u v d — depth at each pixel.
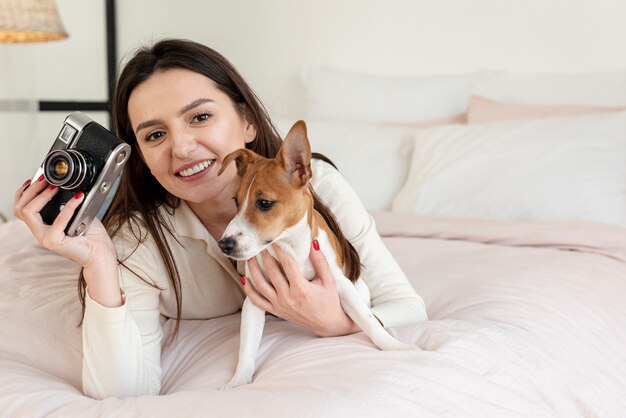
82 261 1.24
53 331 1.51
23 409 1.13
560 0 3.09
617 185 2.33
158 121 1.43
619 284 1.79
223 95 1.49
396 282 1.51
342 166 2.88
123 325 1.27
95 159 1.19
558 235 2.02
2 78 3.75
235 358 1.34
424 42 3.44
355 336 1.33
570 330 1.50
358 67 3.64
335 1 3.66
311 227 1.31
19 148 3.83
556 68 3.13
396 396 1.06
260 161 1.31
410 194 2.56
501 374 1.23
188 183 1.44
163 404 1.08
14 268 1.90
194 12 4.09
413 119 3.23
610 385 1.43
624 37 2.97
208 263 1.55
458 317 1.52
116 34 4.29
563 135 2.44
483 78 3.13
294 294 1.28
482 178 2.44
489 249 2.01
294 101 3.85
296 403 1.02
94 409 1.10
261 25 3.90
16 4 3.31
